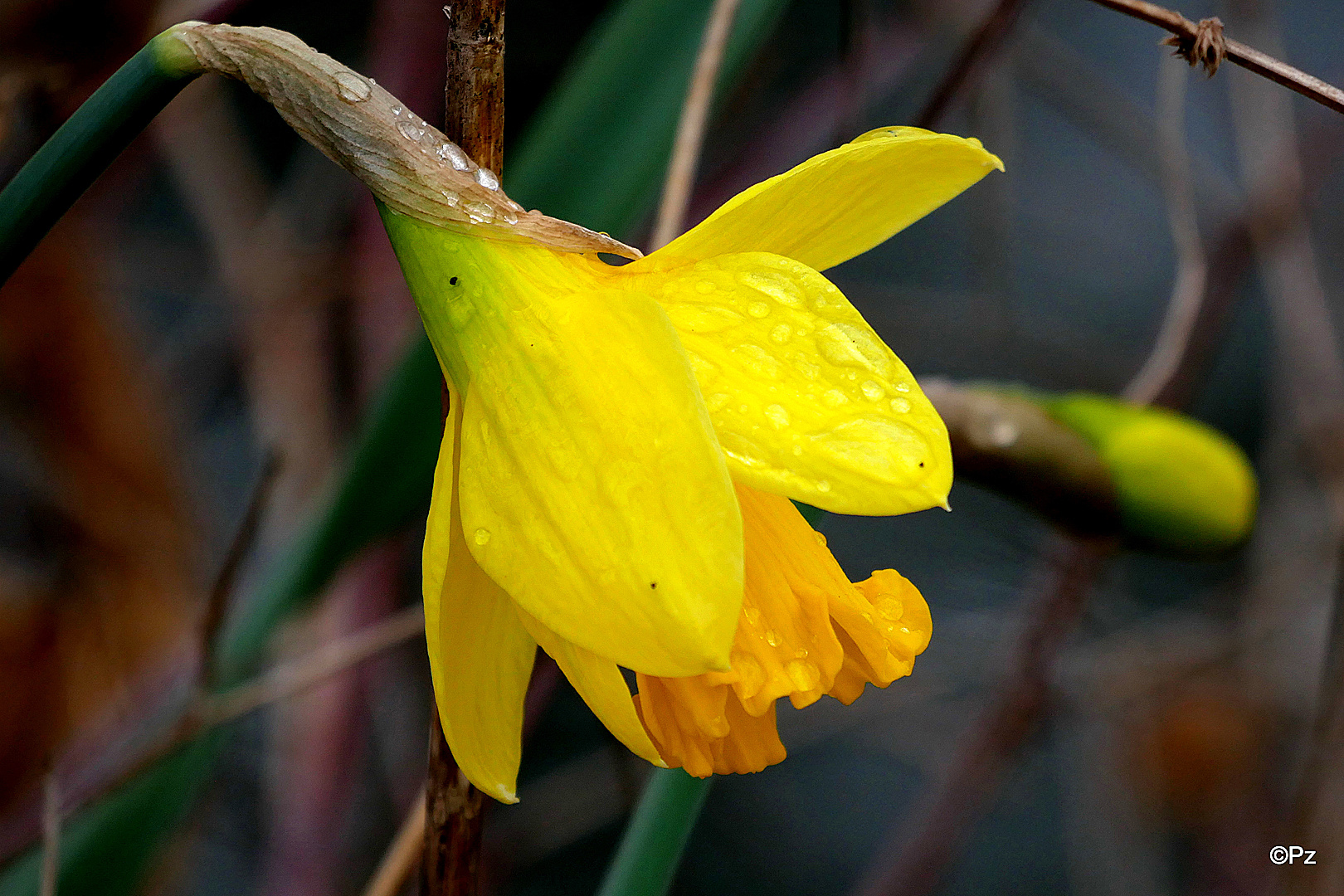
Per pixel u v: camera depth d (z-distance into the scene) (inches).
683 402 13.9
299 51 14.1
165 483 28.9
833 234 14.6
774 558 14.3
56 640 27.4
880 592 14.4
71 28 17.8
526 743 23.4
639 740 13.9
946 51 32.1
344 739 26.1
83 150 14.1
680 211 16.4
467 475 14.0
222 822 28.7
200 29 14.1
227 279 28.0
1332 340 29.1
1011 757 26.3
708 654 13.7
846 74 19.1
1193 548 17.1
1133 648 31.2
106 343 28.1
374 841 31.6
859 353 14.0
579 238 14.2
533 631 14.1
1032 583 30.8
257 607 17.9
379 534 17.1
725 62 17.5
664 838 15.4
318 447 27.6
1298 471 33.1
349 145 14.2
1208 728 32.5
